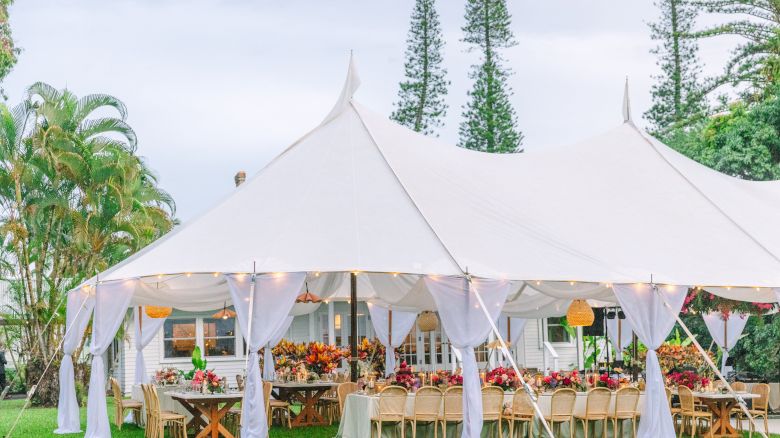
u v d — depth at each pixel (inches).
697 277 517.0
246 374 452.1
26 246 912.3
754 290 618.5
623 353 951.6
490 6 1460.4
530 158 618.2
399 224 498.3
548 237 524.4
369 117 582.9
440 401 490.0
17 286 903.1
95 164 877.8
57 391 879.7
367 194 518.3
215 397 532.4
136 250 932.6
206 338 999.6
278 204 517.0
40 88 891.4
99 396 513.0
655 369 488.7
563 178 596.4
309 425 648.4
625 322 845.2
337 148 553.9
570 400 505.7
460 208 527.2
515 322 848.9
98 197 886.4
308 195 519.2
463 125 1466.5
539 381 528.4
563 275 487.8
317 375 667.4
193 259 480.7
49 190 878.4
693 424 546.9
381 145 557.0
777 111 987.3
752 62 1381.6
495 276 470.6
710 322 765.3
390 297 716.7
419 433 496.7
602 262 511.8
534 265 491.8
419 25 1473.9
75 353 898.1
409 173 542.0
